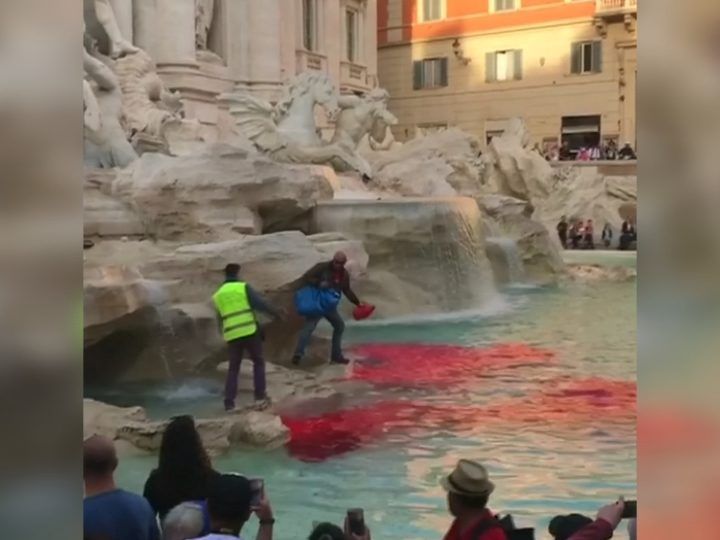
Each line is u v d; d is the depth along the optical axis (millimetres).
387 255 17281
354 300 12203
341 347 13461
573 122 43344
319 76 26125
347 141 27359
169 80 25766
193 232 14156
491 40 45062
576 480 7406
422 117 47438
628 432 8875
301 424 9219
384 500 6969
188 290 11406
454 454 8211
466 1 45531
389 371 11852
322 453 8242
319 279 12047
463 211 18656
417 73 47406
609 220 31516
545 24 43281
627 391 10711
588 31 42125
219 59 28734
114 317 10336
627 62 41344
